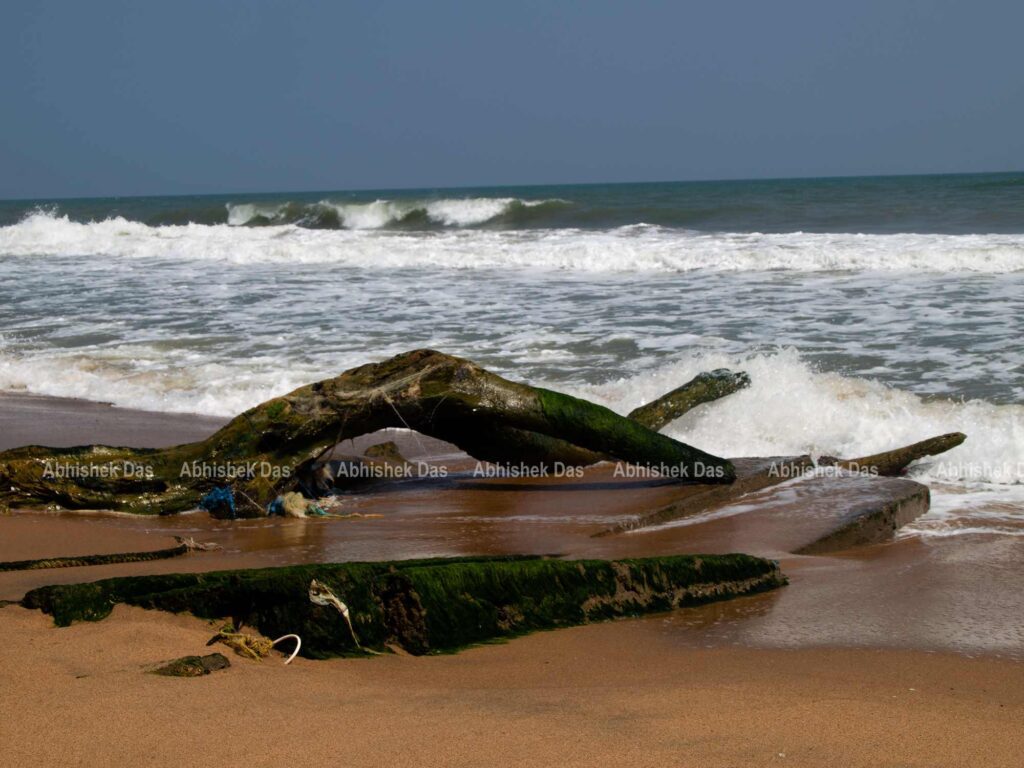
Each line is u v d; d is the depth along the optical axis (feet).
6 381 43.78
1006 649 16.10
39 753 10.44
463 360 25.99
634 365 40.60
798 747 11.35
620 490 27.14
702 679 14.25
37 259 96.27
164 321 55.62
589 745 11.05
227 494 25.63
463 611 15.96
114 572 19.63
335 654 14.71
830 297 54.80
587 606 17.57
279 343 47.78
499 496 27.27
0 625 14.92
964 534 23.24
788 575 20.43
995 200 119.65
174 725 11.24
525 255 75.92
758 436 31.81
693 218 119.85
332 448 26.48
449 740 11.07
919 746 11.56
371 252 82.07
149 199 429.79
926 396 34.09
